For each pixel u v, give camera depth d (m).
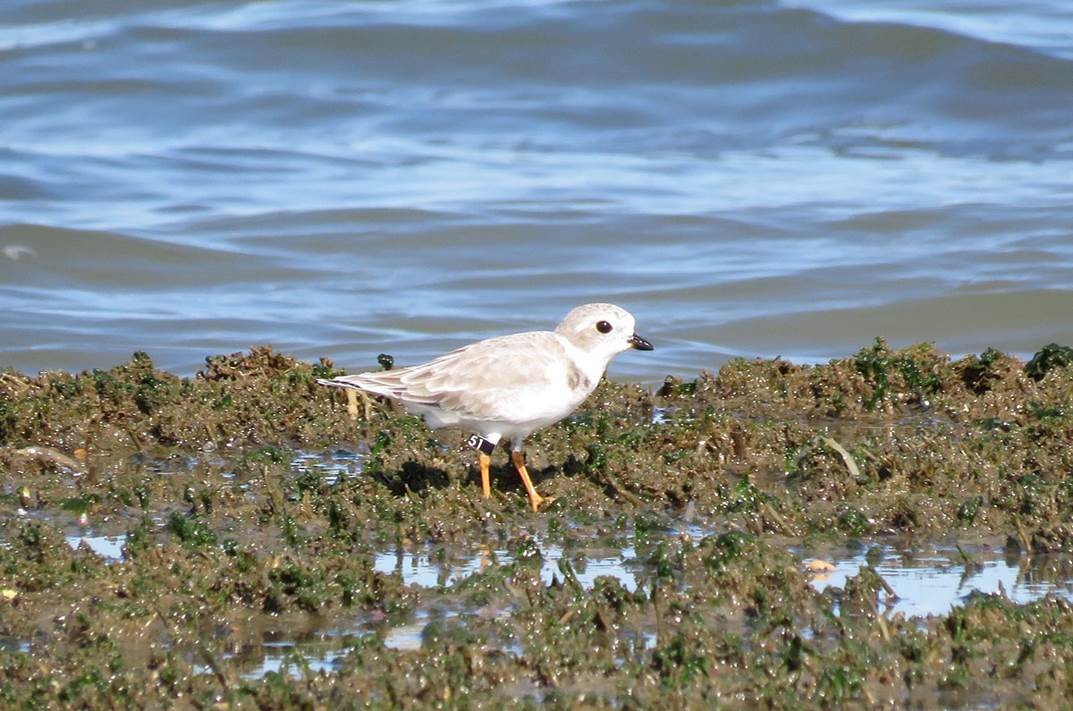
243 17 35.47
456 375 11.68
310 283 22.84
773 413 15.03
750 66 32.69
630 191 27.06
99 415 14.09
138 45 33.84
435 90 32.56
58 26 35.69
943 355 16.14
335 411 14.62
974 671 8.66
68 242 23.64
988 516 11.59
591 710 8.10
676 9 33.81
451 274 23.19
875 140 30.02
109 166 28.55
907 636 9.08
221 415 14.14
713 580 9.94
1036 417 13.91
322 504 11.82
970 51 31.86
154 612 9.49
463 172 28.48
